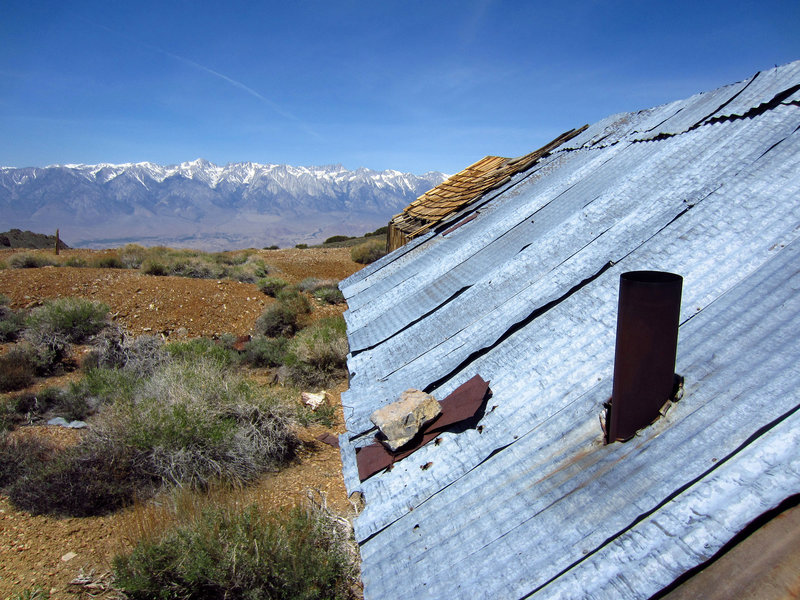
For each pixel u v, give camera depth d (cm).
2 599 459
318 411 931
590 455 211
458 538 206
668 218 363
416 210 1288
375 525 242
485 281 442
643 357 192
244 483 676
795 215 300
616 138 708
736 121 451
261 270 2339
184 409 705
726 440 172
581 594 149
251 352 1268
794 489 141
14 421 838
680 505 157
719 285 277
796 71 444
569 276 365
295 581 408
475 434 268
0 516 587
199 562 414
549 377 282
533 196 690
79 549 534
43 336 1196
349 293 666
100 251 2819
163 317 1536
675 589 137
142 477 648
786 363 194
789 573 127
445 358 357
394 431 283
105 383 951
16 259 2105
